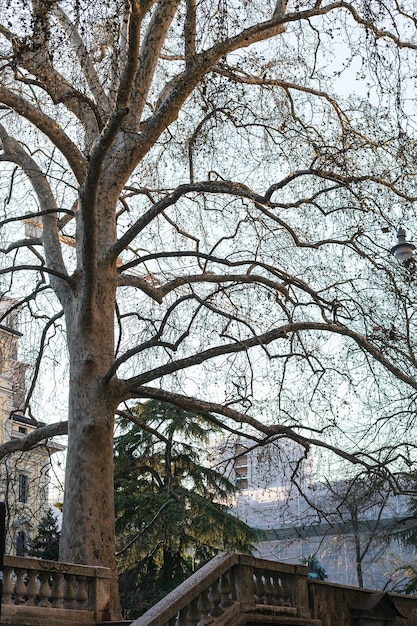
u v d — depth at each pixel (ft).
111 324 66.85
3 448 68.90
